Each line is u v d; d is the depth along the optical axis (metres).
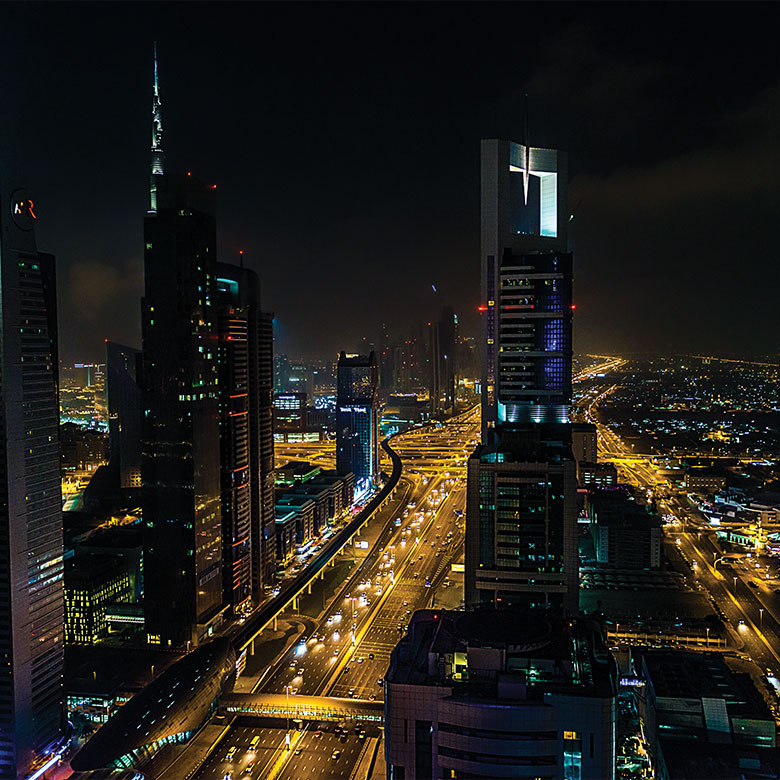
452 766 161.88
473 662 173.00
